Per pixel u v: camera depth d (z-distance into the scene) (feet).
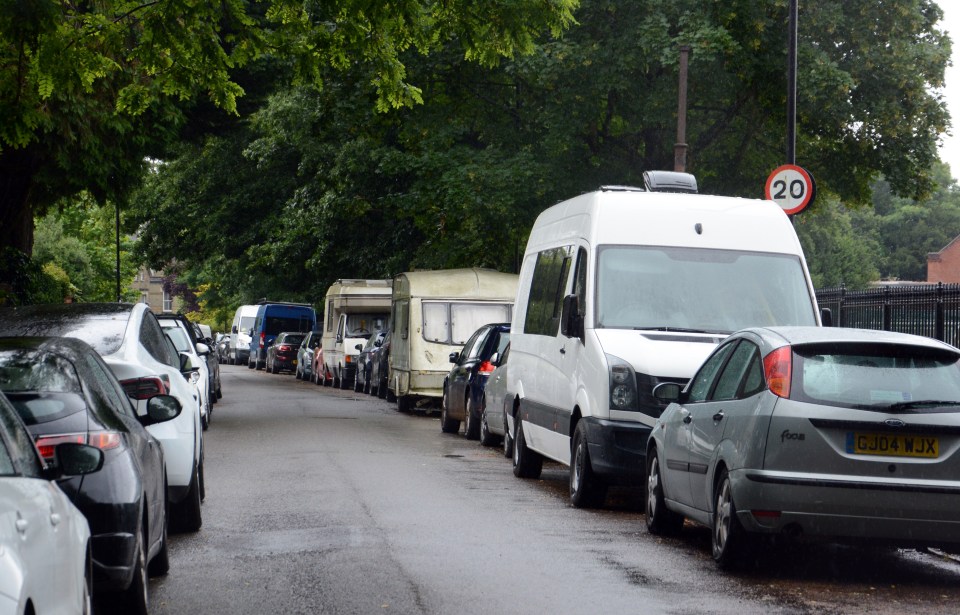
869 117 241.96
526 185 235.61
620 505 101.71
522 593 63.00
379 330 319.47
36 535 35.32
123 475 53.47
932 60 243.40
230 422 190.08
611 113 236.02
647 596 62.90
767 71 229.86
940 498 65.62
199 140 229.45
